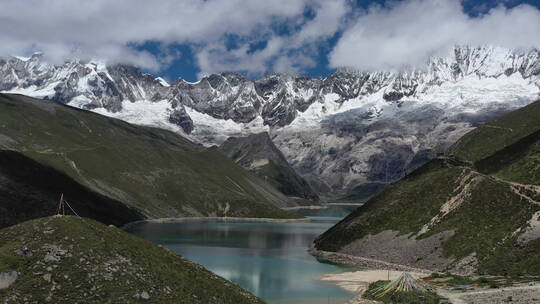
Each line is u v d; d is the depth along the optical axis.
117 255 56.84
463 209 135.75
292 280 115.75
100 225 62.03
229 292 62.84
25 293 48.25
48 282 50.06
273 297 98.06
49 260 52.12
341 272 126.31
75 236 56.00
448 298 82.56
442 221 137.00
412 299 84.38
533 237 106.31
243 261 145.88
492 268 105.12
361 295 95.88
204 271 67.31
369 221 161.00
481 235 119.88
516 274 98.75
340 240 160.62
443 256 122.12
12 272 49.53
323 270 129.88
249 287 107.69
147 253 61.66
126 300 51.59
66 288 50.22
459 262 114.88
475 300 78.31
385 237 147.00
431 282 99.94
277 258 152.25
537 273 96.19
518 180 137.75
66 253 53.62
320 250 161.75
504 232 115.31
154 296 53.91
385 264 131.62
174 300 54.66
